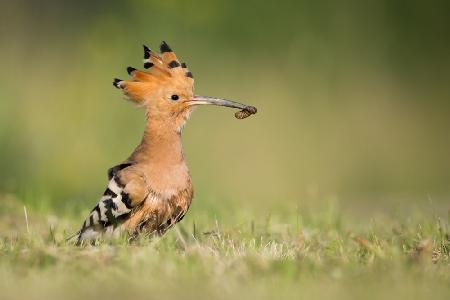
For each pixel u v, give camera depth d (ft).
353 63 204.03
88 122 166.09
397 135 194.29
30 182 147.54
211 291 60.80
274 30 202.08
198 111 176.76
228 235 84.17
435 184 187.83
